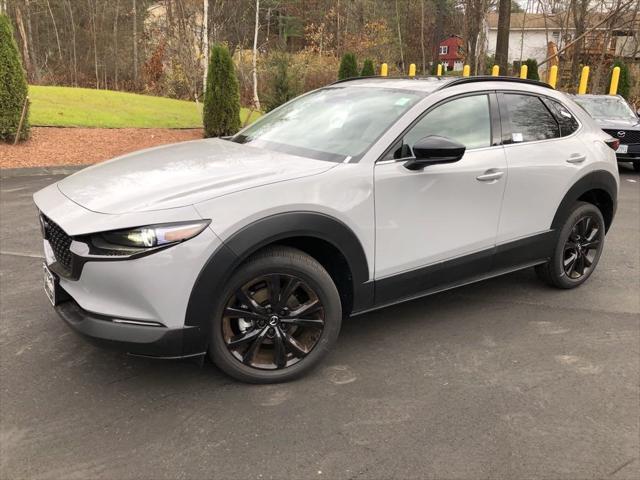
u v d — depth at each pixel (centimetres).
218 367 304
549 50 2423
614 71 1725
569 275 465
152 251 262
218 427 276
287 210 290
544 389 319
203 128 1364
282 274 299
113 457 252
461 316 416
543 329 396
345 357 351
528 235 418
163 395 302
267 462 252
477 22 1917
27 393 298
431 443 269
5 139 1089
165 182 295
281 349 311
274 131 397
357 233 318
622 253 581
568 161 430
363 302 336
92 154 1099
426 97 363
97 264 265
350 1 3119
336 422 283
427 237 353
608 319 416
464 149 324
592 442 273
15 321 379
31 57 2872
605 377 334
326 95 423
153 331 270
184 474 243
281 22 3098
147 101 1762
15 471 241
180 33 1653
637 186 1004
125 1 3102
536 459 259
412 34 3728
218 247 272
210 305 279
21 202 730
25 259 502
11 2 2667
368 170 323
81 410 286
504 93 409
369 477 244
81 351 343
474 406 300
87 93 1744
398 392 312
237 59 2148
